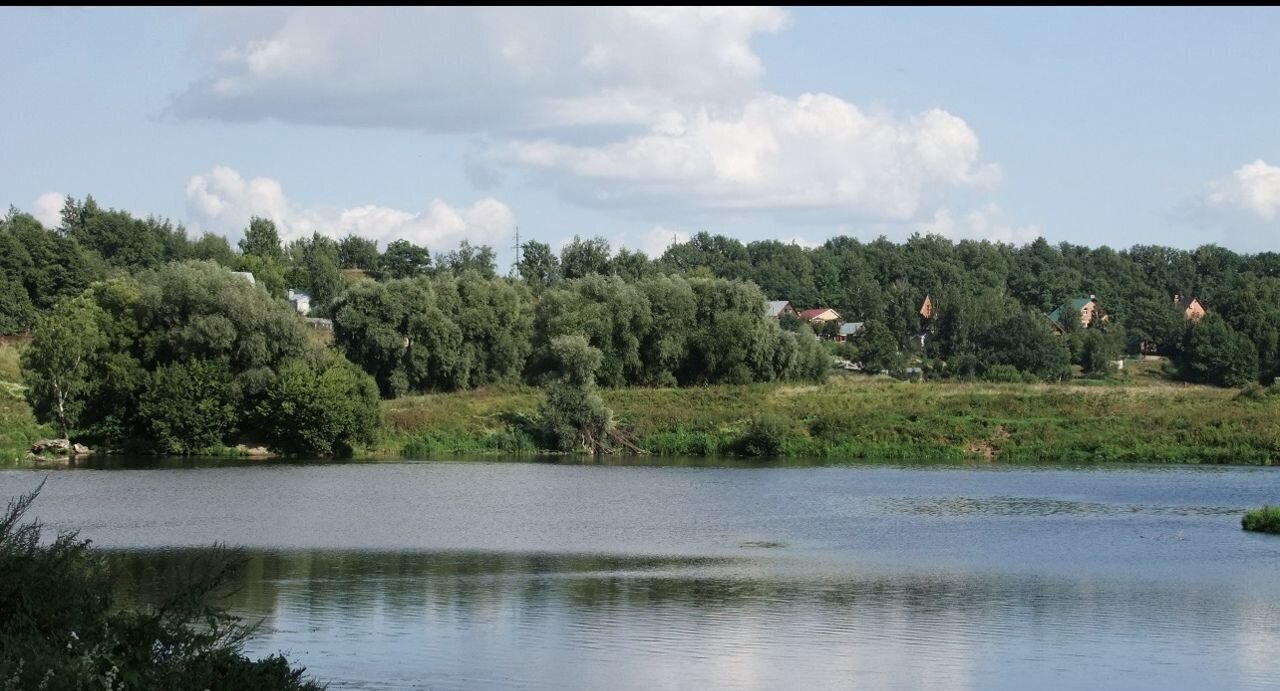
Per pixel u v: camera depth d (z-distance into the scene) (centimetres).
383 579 4278
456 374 11419
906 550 5022
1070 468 8612
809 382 11938
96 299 9856
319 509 6356
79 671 1772
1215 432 9319
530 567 4566
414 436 9906
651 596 3975
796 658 3131
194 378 9381
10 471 8225
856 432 9719
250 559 4716
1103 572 4459
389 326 11156
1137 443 9294
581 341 10381
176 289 9700
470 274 11969
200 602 2055
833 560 4759
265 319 9750
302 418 9294
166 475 8031
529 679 2911
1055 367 15638
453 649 3203
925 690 2839
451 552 4944
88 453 9338
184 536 5341
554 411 9850
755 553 4944
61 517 5956
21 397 9806
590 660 3097
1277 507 5872
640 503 6681
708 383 11912
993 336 16125
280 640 3291
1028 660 3122
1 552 1950
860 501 6775
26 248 14738
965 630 3456
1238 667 3053
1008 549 5038
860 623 3559
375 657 3108
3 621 1906
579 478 7981
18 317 13875
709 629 3459
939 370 15812
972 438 9550
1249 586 4147
